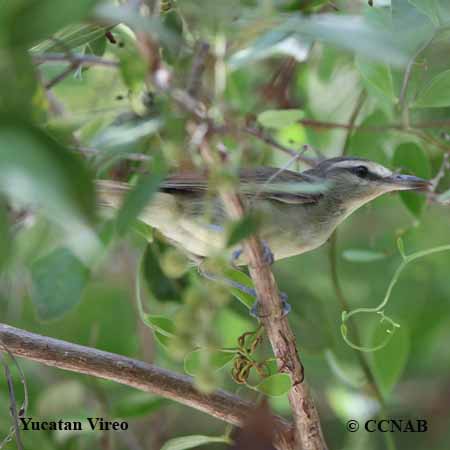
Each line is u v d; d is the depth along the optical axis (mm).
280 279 12695
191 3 7066
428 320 15000
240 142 8328
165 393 9281
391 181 11945
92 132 10141
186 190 10070
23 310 12812
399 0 9742
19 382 11562
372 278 14961
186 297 6316
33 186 4359
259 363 8516
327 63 13781
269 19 7941
